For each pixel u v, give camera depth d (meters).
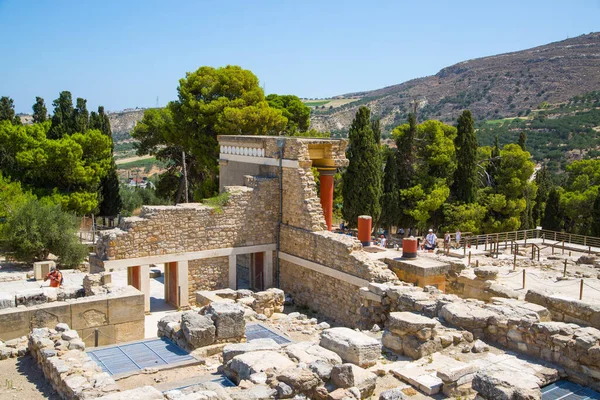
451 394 12.33
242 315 15.63
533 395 10.28
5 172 45.28
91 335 18.14
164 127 47.06
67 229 35.59
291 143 28.81
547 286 24.94
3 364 14.62
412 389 12.56
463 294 23.72
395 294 19.72
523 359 14.19
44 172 45.19
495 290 22.11
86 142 46.56
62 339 14.84
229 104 42.84
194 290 27.81
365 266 24.14
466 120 48.41
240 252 28.94
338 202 53.16
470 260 29.98
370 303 21.11
